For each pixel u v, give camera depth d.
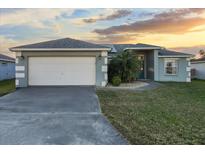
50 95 10.13
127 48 18.19
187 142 4.17
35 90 11.95
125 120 5.78
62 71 13.98
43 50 13.59
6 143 4.00
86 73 14.07
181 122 5.67
